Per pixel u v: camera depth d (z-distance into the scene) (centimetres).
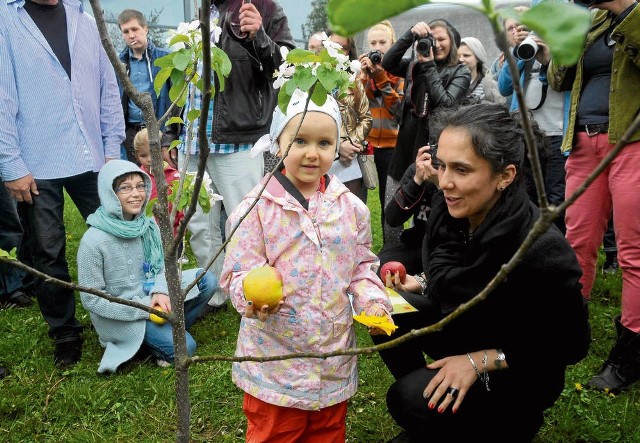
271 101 392
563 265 196
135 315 331
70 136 335
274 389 207
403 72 432
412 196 293
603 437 260
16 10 318
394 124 477
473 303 88
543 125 415
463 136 188
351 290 217
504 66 446
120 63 121
